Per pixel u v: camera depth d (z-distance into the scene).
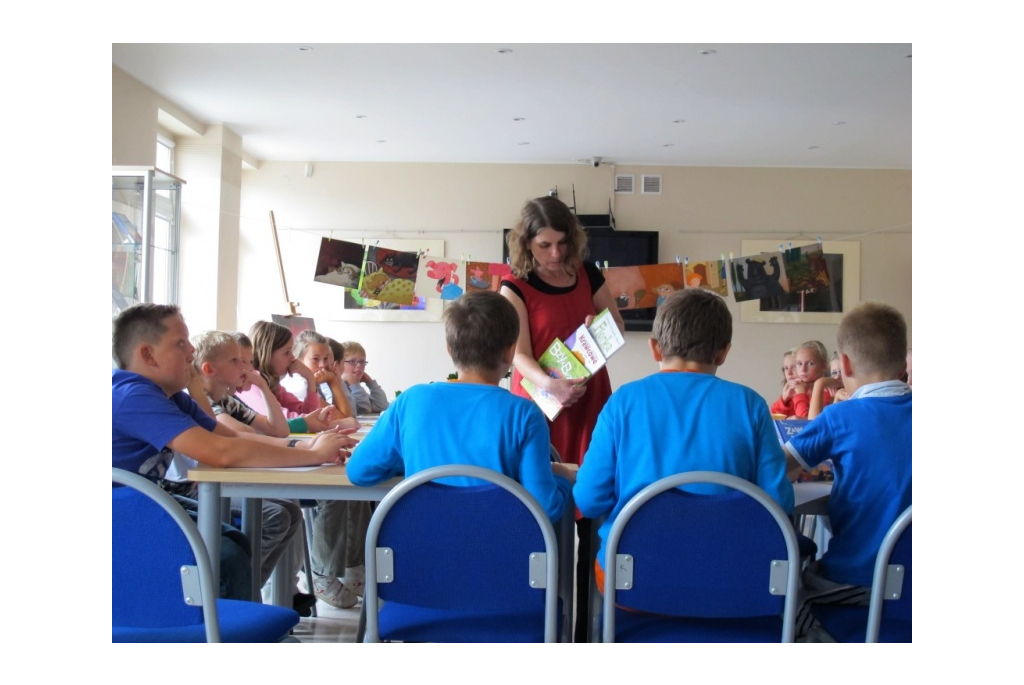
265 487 1.82
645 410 1.62
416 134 7.28
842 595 1.67
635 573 1.48
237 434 2.26
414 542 1.48
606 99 6.20
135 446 1.85
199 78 5.81
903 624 1.60
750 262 3.92
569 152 7.85
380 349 8.28
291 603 2.79
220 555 1.87
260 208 8.27
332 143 7.63
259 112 6.65
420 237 8.26
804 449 1.75
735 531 1.45
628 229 8.29
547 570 1.46
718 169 8.29
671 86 5.87
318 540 3.11
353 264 4.04
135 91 5.85
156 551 1.39
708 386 1.63
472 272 4.09
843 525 1.70
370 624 1.51
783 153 7.79
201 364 2.64
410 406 1.67
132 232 4.46
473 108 6.47
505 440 1.61
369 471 1.71
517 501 1.45
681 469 1.58
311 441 2.30
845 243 8.26
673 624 1.63
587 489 1.64
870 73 5.54
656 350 1.76
